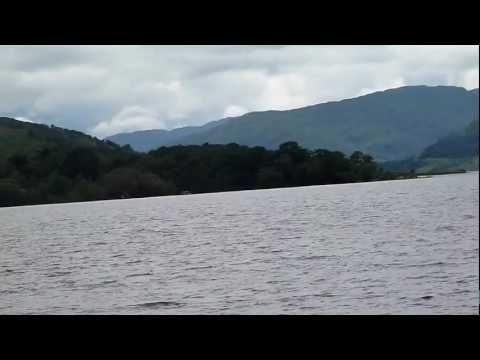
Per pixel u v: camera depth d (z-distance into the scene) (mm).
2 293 30109
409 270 30016
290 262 35031
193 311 23953
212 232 57031
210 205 97312
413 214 63750
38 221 82500
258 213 75812
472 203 74375
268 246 43438
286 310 22891
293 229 54875
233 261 36938
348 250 38750
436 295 24031
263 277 30328
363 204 80375
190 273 33375
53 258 44562
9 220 86750
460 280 26734
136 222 73562
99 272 36219
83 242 55188
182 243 49250
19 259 44969
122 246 49906
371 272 29953
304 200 94938
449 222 54250
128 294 28344
